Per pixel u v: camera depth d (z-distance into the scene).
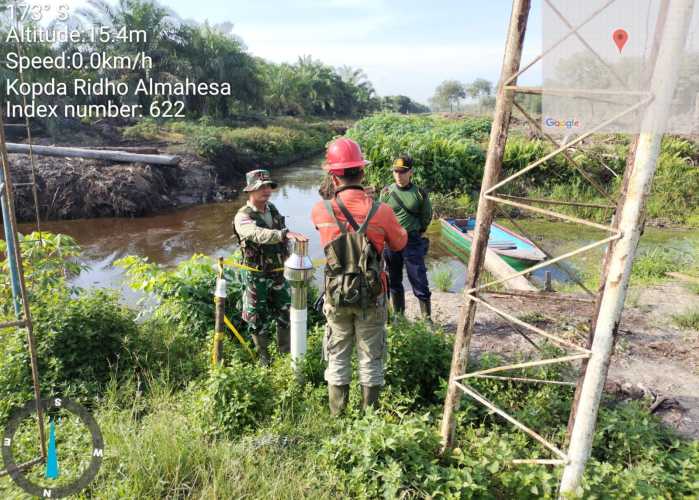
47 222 15.67
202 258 6.04
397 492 2.90
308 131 43.94
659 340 5.43
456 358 3.11
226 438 3.48
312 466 3.19
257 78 43.16
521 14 2.52
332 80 80.38
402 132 24.91
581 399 2.65
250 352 4.77
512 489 3.05
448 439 3.25
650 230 13.75
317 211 3.54
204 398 3.72
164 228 15.23
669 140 17.70
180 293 5.31
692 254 10.38
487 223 2.85
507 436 3.45
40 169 16.39
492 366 4.28
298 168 29.47
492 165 2.76
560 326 5.53
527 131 23.66
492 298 6.81
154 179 18.02
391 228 3.53
